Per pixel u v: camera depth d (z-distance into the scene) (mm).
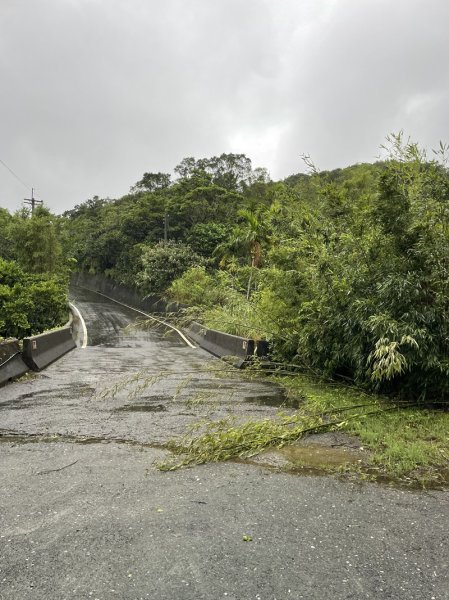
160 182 80938
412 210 7336
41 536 3096
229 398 8008
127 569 2709
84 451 5031
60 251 32875
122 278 52375
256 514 3473
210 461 4742
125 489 3945
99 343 20531
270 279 10766
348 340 7949
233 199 52812
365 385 7938
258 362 10781
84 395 8156
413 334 6555
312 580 2619
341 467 4535
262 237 24812
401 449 4938
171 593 2486
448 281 6828
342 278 8172
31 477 4219
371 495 3887
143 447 5195
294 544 3023
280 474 4383
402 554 2920
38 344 11789
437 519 3438
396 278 6930
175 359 14453
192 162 79938
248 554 2887
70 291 60812
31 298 19156
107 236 58438
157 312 37969
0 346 9641
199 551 2916
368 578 2648
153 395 8227
